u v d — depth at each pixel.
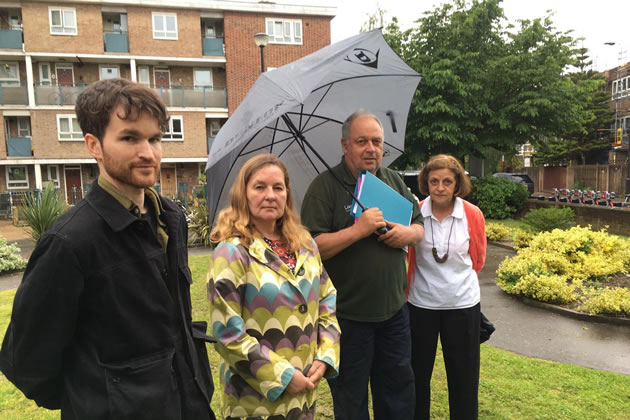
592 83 17.27
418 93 14.95
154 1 21.39
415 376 2.61
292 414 1.76
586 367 3.67
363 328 2.30
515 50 15.60
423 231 2.48
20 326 1.30
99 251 1.34
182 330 1.54
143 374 1.38
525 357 3.87
